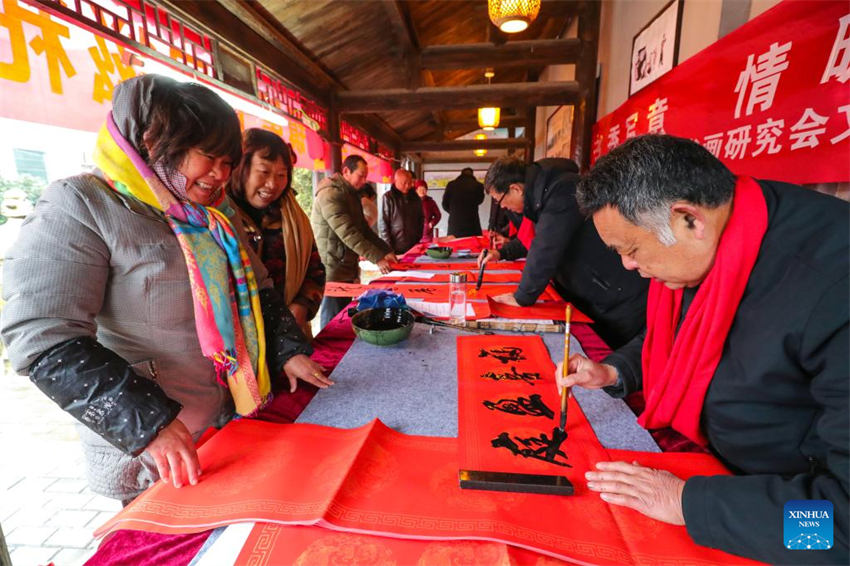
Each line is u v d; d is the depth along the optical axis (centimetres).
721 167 58
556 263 149
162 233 76
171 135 68
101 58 153
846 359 47
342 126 498
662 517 55
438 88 403
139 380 65
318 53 349
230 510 57
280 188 139
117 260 71
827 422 48
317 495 60
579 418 82
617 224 61
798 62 140
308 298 158
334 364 109
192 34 213
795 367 54
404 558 50
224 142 73
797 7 139
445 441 74
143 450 63
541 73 707
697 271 64
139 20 176
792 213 57
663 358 81
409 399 90
